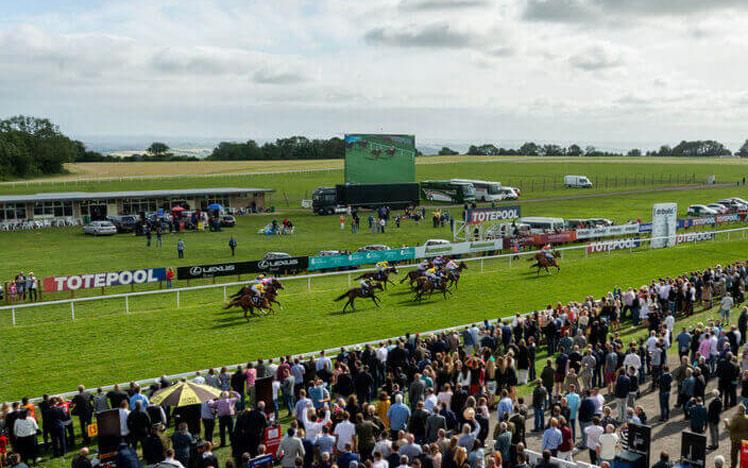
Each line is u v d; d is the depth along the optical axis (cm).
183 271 3678
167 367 2512
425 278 3566
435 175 13900
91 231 6025
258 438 1594
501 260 4728
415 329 3066
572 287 3991
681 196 9762
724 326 3055
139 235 6034
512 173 14450
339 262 4166
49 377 2380
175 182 11881
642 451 1585
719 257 5047
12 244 5456
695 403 1809
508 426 1602
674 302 3225
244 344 2792
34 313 3197
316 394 1845
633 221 7119
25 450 1670
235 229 6500
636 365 2162
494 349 2320
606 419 1617
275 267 3956
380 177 8219
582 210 8125
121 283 3497
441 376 2025
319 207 7694
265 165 17462
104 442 1597
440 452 1448
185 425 1528
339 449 1543
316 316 3241
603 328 2497
